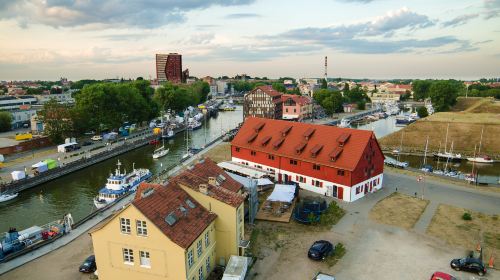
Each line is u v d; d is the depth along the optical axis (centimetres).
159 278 3534
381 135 14775
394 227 5219
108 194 7125
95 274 3962
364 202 6238
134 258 3581
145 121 16200
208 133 15275
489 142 11344
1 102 19575
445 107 18450
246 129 8331
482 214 5703
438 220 5472
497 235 4981
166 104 18762
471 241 4809
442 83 18775
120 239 3578
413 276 4016
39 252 4641
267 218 5469
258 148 7700
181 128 15700
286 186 6241
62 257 4519
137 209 3416
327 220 5378
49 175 8662
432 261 4319
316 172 6712
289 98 18412
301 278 3981
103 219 5712
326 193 6588
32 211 6856
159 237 3416
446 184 7300
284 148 7312
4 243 4916
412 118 17875
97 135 13538
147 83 17250
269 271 4109
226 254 4222
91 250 4691
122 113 13725
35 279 4028
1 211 6869
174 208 3791
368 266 4209
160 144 12975
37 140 11456
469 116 13338
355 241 4806
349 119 18738
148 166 10000
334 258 4378
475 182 7481
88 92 12900
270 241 4809
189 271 3525
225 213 4100
